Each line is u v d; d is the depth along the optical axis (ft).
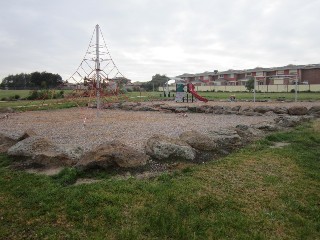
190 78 265.75
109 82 81.05
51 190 16.16
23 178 17.90
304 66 179.93
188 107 63.41
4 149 23.40
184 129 35.58
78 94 75.82
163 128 36.58
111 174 18.67
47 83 182.39
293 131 33.91
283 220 14.34
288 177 19.17
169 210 14.47
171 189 16.47
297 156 23.44
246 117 50.65
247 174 19.33
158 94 148.77
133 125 39.81
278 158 22.67
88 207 14.67
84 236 12.75
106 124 41.06
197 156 22.58
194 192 16.35
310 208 15.52
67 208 14.56
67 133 33.19
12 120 46.62
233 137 26.76
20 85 199.00
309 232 13.58
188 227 13.38
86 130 35.35
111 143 20.35
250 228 13.62
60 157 20.02
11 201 15.31
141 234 12.92
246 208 15.21
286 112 53.67
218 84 223.71
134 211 14.40
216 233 13.12
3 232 12.93
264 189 17.25
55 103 80.12
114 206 14.73
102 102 80.59
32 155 20.79
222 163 21.22
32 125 40.55
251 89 173.37
